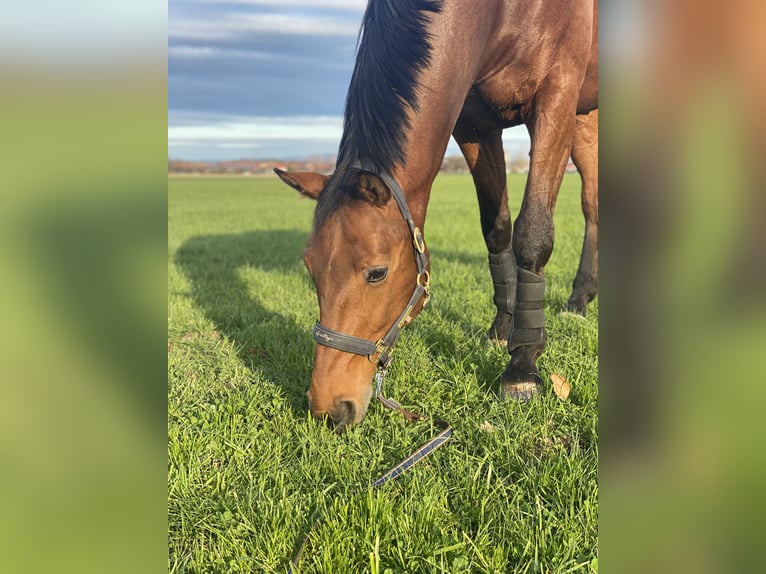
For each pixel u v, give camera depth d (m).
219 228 12.70
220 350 3.85
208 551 1.95
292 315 4.64
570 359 3.38
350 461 2.43
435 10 2.57
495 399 2.99
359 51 2.55
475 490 2.19
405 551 1.89
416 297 2.60
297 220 14.88
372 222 2.32
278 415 2.85
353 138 2.48
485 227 3.74
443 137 2.70
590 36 3.13
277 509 2.07
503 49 2.96
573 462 2.33
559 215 12.45
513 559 1.89
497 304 3.81
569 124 3.09
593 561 1.74
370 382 2.50
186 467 2.41
